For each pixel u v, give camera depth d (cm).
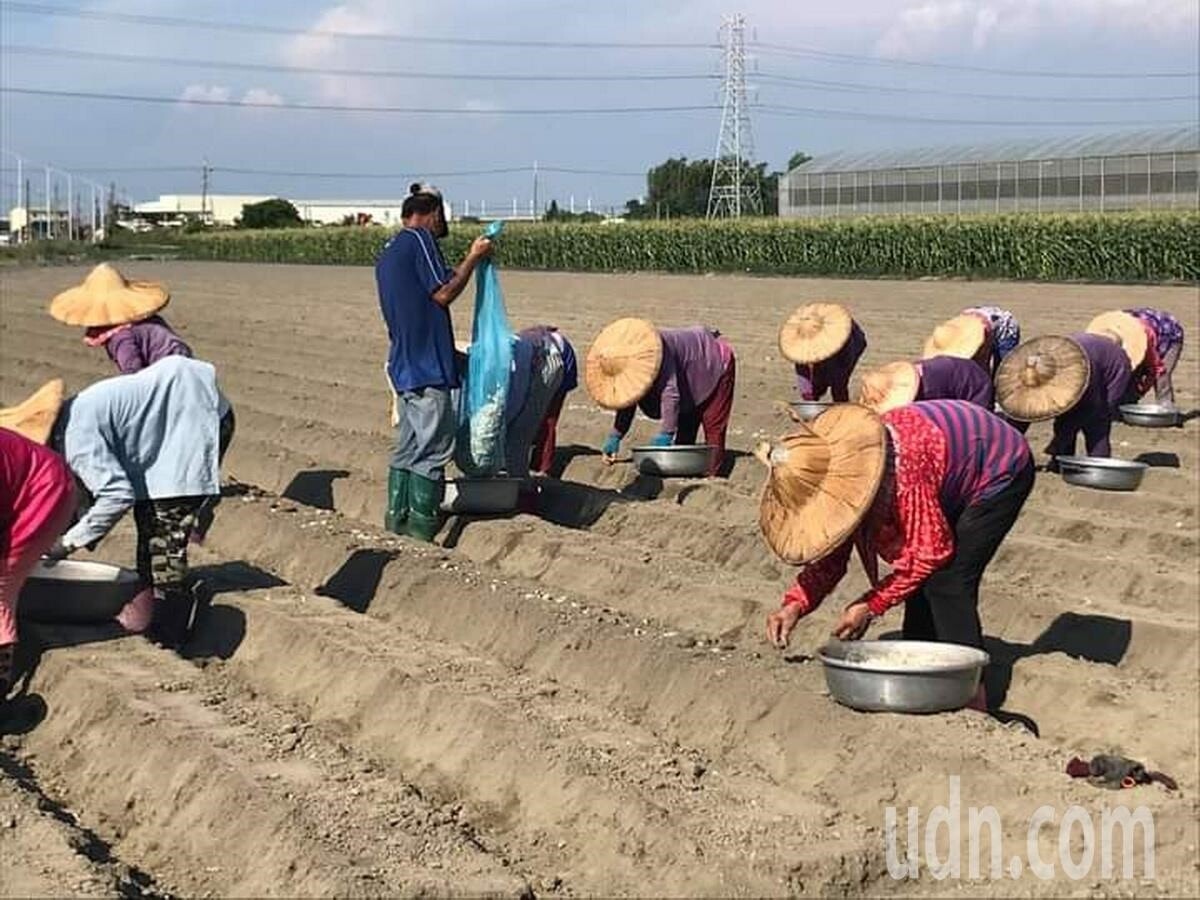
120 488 532
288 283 2975
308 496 895
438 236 748
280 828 411
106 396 540
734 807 435
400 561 682
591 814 437
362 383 1354
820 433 469
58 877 385
